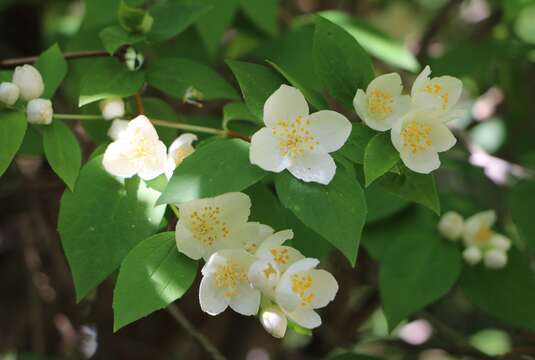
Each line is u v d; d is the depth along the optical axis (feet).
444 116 2.16
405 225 2.48
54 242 2.87
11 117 2.21
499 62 2.93
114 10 2.47
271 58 2.61
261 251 2.11
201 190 2.09
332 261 2.85
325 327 2.89
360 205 2.09
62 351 2.88
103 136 2.34
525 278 2.48
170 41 2.66
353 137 2.16
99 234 2.17
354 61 2.21
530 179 2.59
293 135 2.12
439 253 2.44
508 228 2.75
